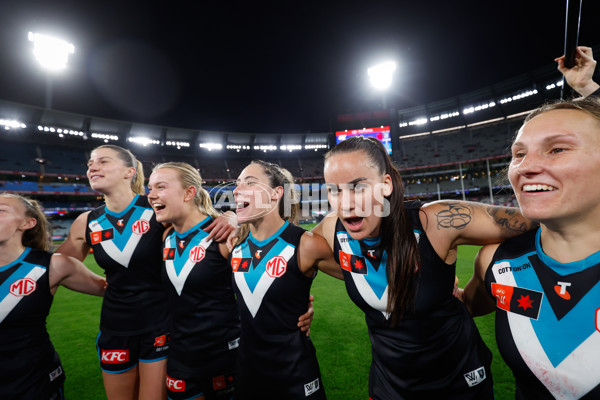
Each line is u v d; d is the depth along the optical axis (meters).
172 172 1.71
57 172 27.67
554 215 0.75
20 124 27.00
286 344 1.42
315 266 1.53
